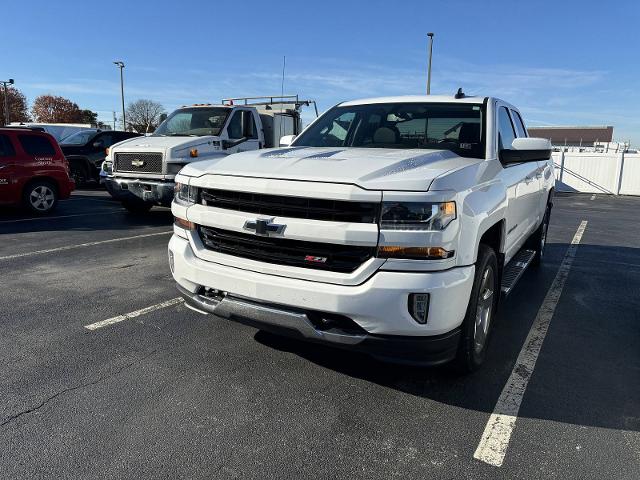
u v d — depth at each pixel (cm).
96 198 1413
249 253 323
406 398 327
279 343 405
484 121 422
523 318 489
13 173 998
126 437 278
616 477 254
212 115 1042
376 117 466
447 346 301
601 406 323
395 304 281
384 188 283
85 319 451
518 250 549
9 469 250
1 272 604
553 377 362
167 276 593
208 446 272
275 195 307
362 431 289
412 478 251
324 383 343
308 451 270
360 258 289
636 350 416
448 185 293
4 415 297
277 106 1354
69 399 316
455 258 293
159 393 326
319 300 293
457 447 276
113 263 653
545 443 281
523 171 482
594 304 538
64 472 249
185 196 364
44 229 892
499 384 349
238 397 323
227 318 335
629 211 1545
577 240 958
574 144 6406
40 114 8162
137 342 403
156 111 6344
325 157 347
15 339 405
